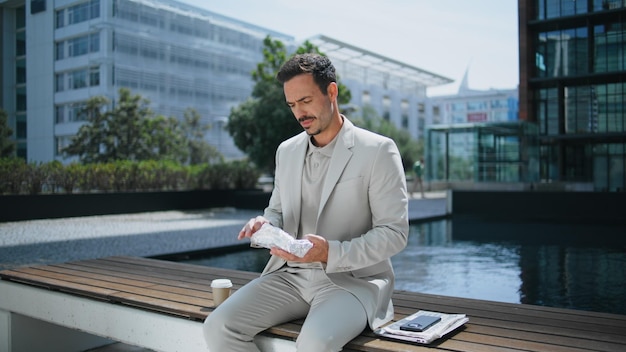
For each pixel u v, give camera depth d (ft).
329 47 97.30
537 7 54.75
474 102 139.13
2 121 55.36
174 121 82.33
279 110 51.62
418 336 5.31
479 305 7.03
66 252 20.76
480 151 51.34
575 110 55.98
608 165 57.88
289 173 6.47
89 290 7.97
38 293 8.62
